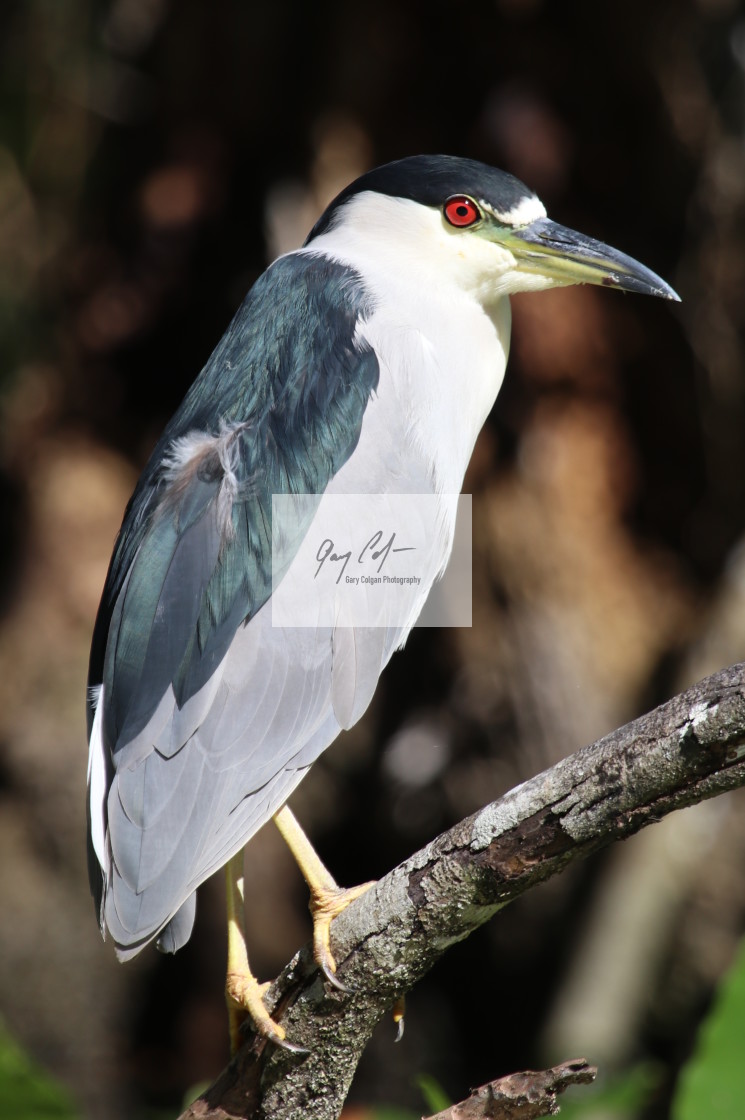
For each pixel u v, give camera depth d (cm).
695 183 1084
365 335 546
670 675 1016
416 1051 1134
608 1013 978
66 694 1169
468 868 378
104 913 453
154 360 1197
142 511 519
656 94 1070
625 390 1132
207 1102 429
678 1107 569
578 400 1102
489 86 1084
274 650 504
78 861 1155
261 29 1080
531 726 1072
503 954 1107
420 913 390
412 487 538
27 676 1174
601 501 1119
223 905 1141
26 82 1155
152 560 500
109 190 1183
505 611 1088
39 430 1210
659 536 1155
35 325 1198
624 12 1047
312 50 1081
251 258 1130
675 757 347
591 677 1078
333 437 518
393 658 1134
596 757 361
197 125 1131
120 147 1178
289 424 515
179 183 1138
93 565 1184
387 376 541
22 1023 1116
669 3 1041
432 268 589
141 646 488
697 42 1059
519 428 1089
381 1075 1126
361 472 524
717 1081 571
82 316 1184
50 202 1178
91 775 482
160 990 1164
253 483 505
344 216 611
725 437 1113
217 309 1154
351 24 1063
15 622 1192
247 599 499
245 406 523
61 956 1138
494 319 609
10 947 1130
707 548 1142
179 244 1148
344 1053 414
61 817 1154
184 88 1127
